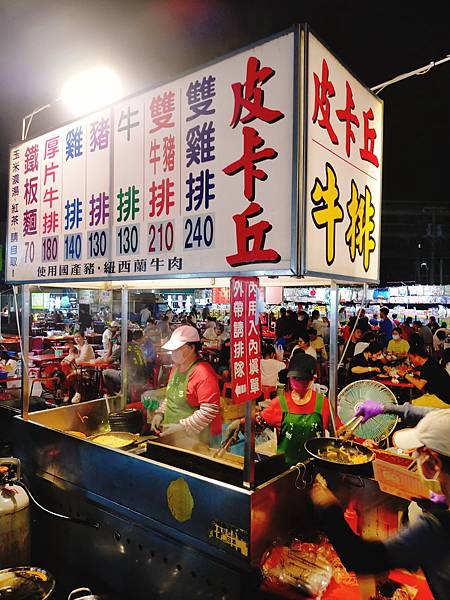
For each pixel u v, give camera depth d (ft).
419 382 14.87
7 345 34.40
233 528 6.35
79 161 9.50
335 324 9.17
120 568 8.02
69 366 26.37
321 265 6.57
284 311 34.14
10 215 11.65
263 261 6.24
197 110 7.16
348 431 8.36
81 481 8.84
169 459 7.95
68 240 9.78
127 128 8.39
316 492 6.50
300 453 9.39
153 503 7.45
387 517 6.73
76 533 8.91
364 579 5.88
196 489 6.79
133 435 10.85
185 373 11.18
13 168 11.58
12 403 16.46
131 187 8.31
